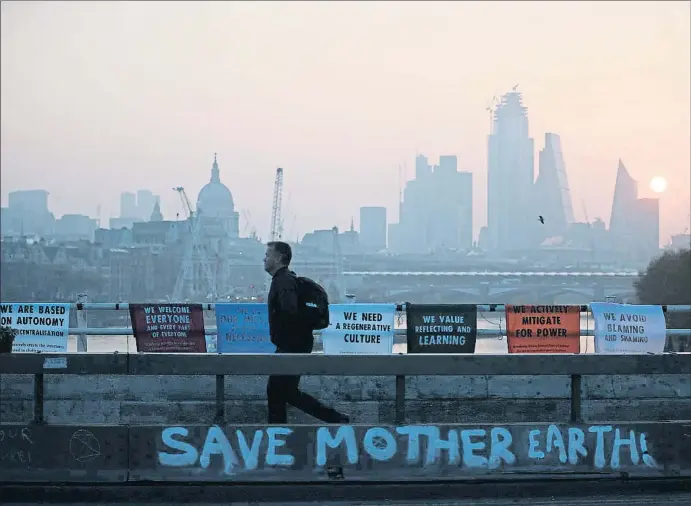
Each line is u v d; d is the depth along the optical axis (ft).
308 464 27.12
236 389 34.71
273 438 27.20
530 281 549.13
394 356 27.43
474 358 27.58
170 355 27.35
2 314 42.16
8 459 27.09
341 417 29.78
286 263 31.22
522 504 26.20
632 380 36.17
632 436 28.04
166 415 34.01
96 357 27.32
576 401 28.25
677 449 28.12
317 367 27.40
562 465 27.68
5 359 27.32
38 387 27.63
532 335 42.37
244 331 41.45
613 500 26.63
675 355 27.96
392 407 34.32
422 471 27.30
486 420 34.91
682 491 27.66
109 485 26.81
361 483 26.99
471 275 633.20
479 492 27.09
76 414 34.17
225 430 27.22
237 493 26.68
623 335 43.32
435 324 40.57
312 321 30.68
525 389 35.37
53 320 42.09
